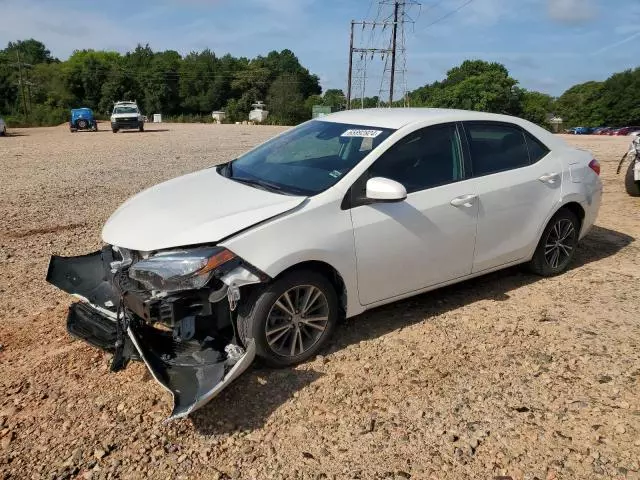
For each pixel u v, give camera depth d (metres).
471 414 3.37
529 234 5.12
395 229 4.10
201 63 111.38
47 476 2.83
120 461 2.94
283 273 3.63
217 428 3.21
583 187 5.50
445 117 4.68
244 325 3.59
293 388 3.61
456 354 4.05
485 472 2.90
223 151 19.48
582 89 106.62
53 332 4.30
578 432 3.21
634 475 2.88
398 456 3.01
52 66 103.69
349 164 4.12
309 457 3.00
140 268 3.34
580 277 5.62
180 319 3.30
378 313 4.71
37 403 3.41
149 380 3.66
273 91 94.62
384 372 3.80
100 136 32.06
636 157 9.31
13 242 6.65
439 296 5.09
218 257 3.32
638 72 97.75
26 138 31.02
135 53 117.44
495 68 91.06
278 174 4.33
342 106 75.81
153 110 104.06
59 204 9.01
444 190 4.42
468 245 4.63
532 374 3.80
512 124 5.15
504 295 5.13
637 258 6.25
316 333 3.93
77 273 4.33
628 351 4.11
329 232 3.77
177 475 2.85
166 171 13.27
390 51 51.22
